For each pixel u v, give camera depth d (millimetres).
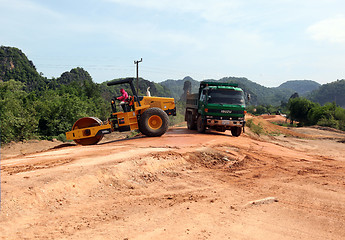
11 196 4859
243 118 17438
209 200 5949
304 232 4469
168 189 6742
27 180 5785
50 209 4969
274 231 4453
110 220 4648
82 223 4477
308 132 40031
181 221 4699
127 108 13547
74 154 9344
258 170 9359
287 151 15414
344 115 70438
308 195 6621
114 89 163750
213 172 8734
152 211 5160
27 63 172125
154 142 12383
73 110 39812
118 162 7785
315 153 18453
